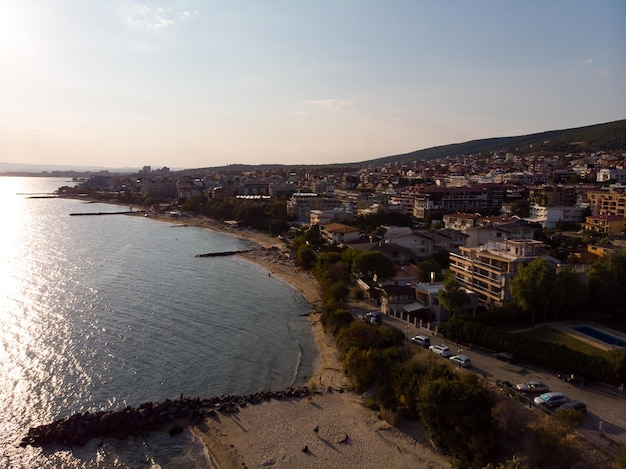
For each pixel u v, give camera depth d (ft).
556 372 212.02
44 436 194.49
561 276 263.70
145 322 329.52
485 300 304.50
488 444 166.40
